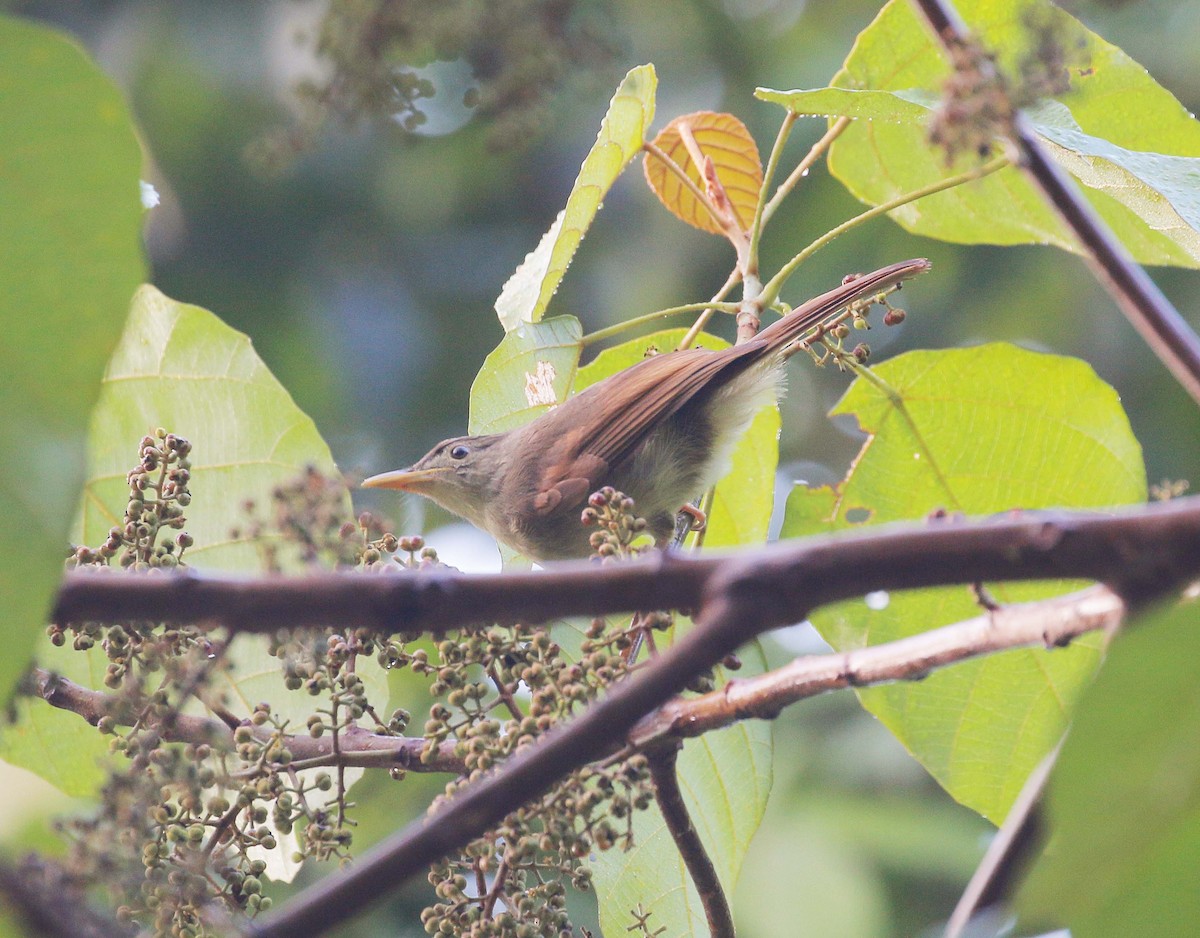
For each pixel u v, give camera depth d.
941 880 13.12
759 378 9.37
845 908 12.33
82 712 6.49
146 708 4.91
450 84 18.39
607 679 5.48
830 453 18.62
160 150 17.98
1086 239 4.48
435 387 18.94
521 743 5.29
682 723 5.73
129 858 4.05
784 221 16.52
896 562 3.63
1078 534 3.59
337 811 5.90
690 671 3.61
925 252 16.48
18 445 3.56
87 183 3.75
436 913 5.55
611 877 7.46
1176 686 3.24
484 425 8.36
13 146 3.74
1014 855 3.85
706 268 18.06
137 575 3.93
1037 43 4.19
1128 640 3.27
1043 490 8.36
